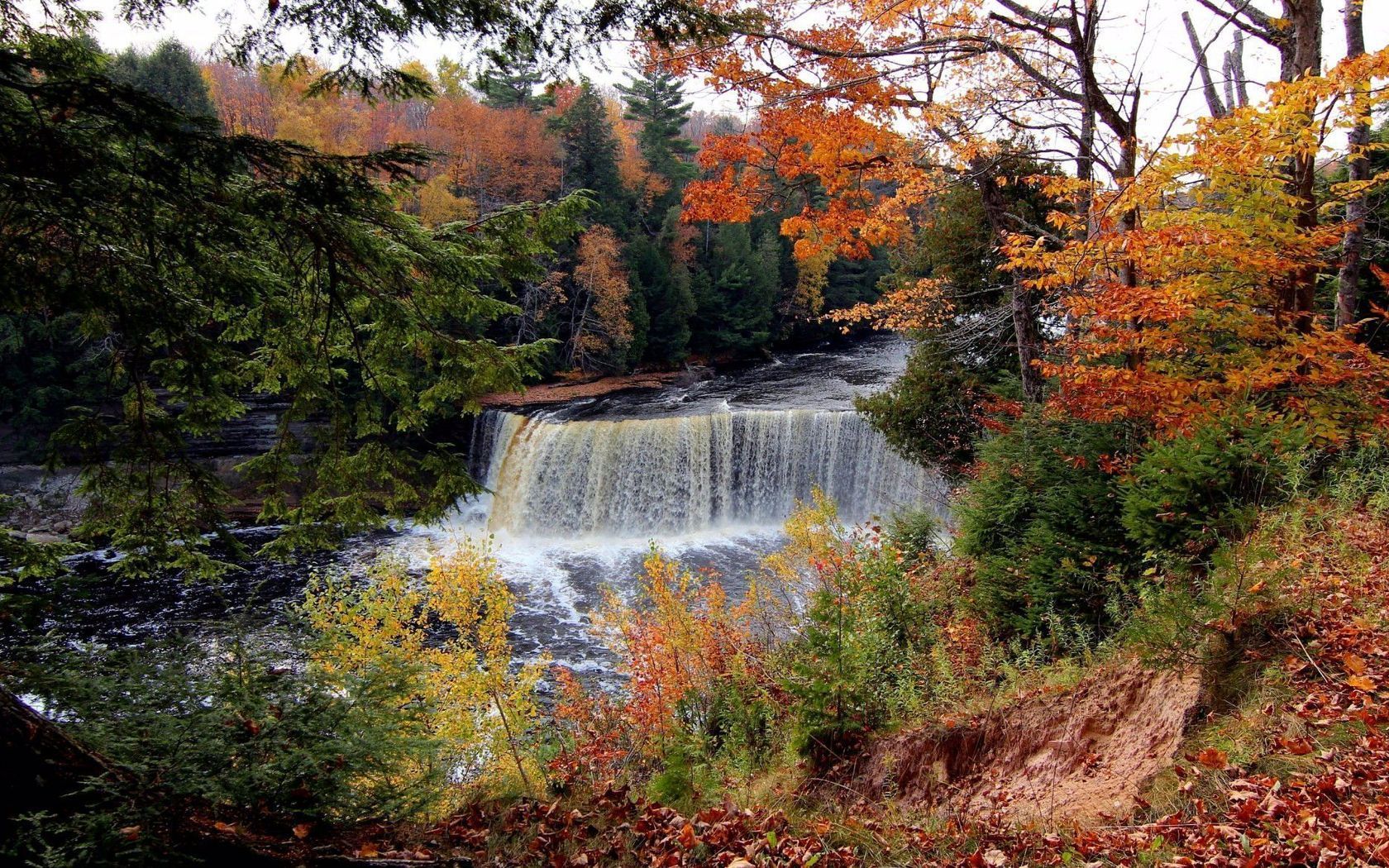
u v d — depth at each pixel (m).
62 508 24.89
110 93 3.26
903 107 12.83
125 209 3.78
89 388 25.80
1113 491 7.79
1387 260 11.91
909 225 19.39
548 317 38.16
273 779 3.95
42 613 4.38
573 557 23.30
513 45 4.26
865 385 37.72
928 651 8.33
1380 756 3.85
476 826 4.93
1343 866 3.24
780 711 8.73
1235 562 5.29
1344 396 7.39
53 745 3.54
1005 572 8.77
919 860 4.42
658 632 11.20
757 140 13.61
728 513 26.23
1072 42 9.38
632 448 25.55
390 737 4.46
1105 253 7.99
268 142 3.68
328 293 5.11
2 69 3.17
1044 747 5.75
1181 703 5.01
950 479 18.27
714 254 48.38
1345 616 4.95
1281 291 7.87
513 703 10.87
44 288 3.86
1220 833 3.68
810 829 5.08
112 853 3.19
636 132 58.69
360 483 5.55
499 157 39.00
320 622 9.24
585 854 4.66
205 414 5.42
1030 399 13.24
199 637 4.82
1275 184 7.32
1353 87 6.65
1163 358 8.25
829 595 7.64
